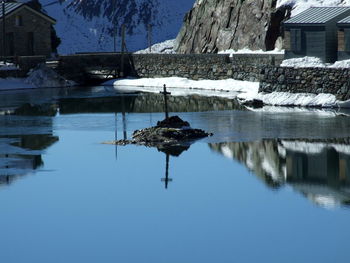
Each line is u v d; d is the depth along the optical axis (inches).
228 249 1221.7
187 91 2935.5
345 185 1512.1
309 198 1438.2
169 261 1186.0
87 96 2854.3
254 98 2484.0
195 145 1834.4
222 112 2321.6
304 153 1738.4
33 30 3622.0
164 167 1653.5
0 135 2011.6
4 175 1608.0
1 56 3521.2
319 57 2439.7
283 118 2166.6
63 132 2041.1
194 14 3649.1
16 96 2903.5
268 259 1186.0
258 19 3196.4
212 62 3058.6
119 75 3459.6
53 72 3319.4
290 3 3083.2
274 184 1529.3
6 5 3663.9
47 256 1208.8
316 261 1176.2
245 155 1731.1
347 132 1937.7
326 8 2519.7
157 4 6884.8
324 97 2364.7
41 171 1638.8
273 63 2787.9
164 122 1959.9
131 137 1936.5
